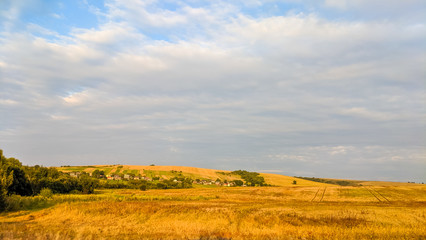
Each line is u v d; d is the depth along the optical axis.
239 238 18.77
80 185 78.00
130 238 18.81
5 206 34.19
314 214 29.91
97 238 18.67
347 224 25.05
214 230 21.61
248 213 30.38
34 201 42.44
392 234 19.97
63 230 20.88
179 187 119.25
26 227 22.22
